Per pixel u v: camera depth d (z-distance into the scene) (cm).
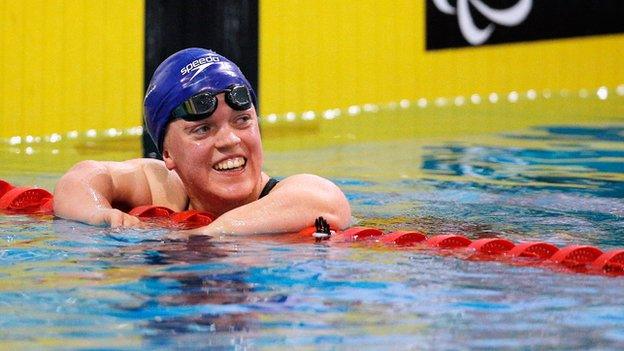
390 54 2983
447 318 924
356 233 1277
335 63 2862
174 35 2403
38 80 2341
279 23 2730
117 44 2441
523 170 1958
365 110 2912
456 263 1139
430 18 3058
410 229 1377
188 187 1396
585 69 3366
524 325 902
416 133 2509
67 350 834
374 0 2941
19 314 930
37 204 1485
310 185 1364
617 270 1116
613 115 2833
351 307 958
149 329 888
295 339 862
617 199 1638
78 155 2127
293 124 2647
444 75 3100
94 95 2419
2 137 2298
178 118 1348
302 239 1262
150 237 1266
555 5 3291
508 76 3222
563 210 1534
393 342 855
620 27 3400
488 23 3178
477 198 1642
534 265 1135
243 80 1366
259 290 1013
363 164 2039
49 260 1140
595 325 904
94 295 993
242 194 1358
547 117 2792
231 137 1340
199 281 1045
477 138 2419
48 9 2347
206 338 863
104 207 1378
